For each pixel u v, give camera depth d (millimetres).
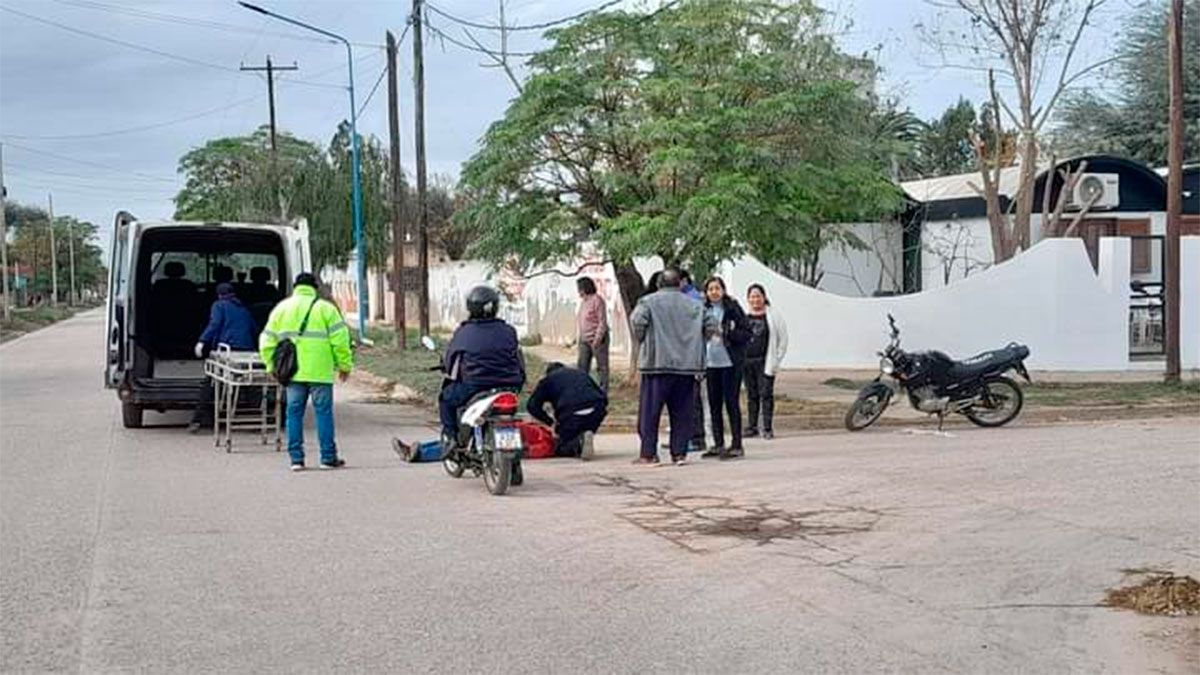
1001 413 16453
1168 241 20438
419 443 13609
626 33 18094
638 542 9195
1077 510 10289
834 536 9359
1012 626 7047
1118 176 29875
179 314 18250
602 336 17703
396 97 30984
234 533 9516
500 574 8211
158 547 9016
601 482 11906
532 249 18766
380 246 48250
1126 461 12898
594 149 18438
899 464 12828
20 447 14844
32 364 32438
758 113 17141
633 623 7066
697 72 18141
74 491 11500
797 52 18922
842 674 6180
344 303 59906
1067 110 42812
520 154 18250
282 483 11953
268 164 50500
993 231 27547
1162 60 41062
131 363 15891
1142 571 8273
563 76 17672
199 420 16312
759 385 15305
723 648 6602
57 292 115625
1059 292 23266
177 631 6887
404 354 29469
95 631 6887
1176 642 6770
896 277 31109
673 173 17469
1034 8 27828
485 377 11688
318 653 6488
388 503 10812
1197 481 11656
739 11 18359
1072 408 17938
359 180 39594
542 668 6258
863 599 7598
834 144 18250
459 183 20922
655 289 13906
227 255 18469
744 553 8828
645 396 13023
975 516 10062
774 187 17312
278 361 12648
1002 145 40188
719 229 16609
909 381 15984
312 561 8570
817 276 28469
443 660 6379
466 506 10656
